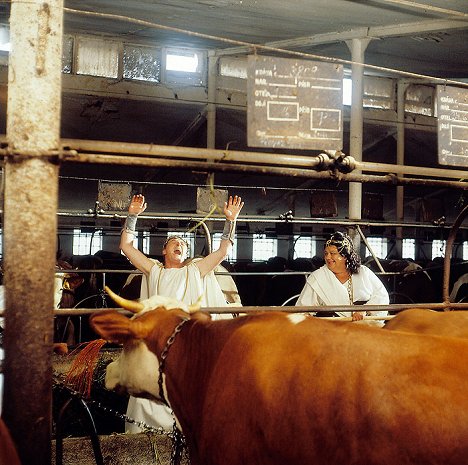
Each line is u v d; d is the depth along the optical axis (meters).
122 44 14.69
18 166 2.77
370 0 9.60
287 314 2.41
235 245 20.08
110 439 4.34
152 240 18.19
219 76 15.55
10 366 2.78
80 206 17.41
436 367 2.04
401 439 1.97
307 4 9.94
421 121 17.44
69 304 8.21
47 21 2.81
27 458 2.77
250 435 2.21
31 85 2.79
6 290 2.79
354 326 2.24
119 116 14.95
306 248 20.61
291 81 3.30
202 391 2.46
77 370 4.38
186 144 16.12
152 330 2.66
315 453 2.10
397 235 14.31
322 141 3.34
